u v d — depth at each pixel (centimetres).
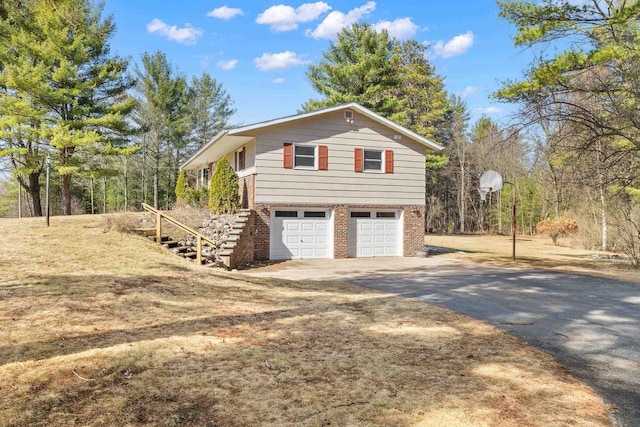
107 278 774
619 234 1795
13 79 2108
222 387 381
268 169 1585
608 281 1088
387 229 1780
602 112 1222
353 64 2894
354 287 963
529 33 1159
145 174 3941
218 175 1656
